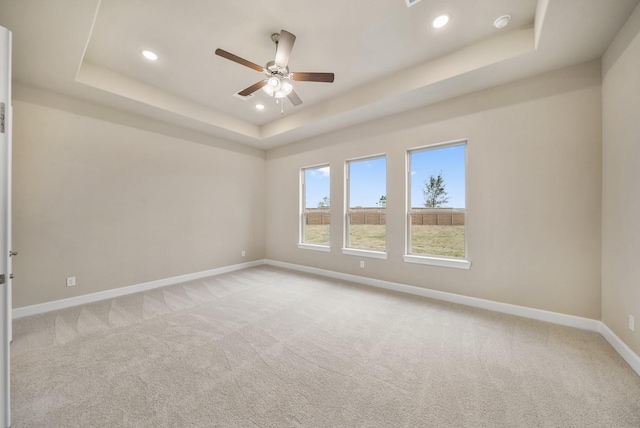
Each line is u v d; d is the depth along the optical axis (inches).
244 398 61.7
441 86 112.9
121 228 137.9
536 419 54.9
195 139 171.2
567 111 98.7
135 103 128.8
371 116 147.1
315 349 83.6
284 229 205.9
